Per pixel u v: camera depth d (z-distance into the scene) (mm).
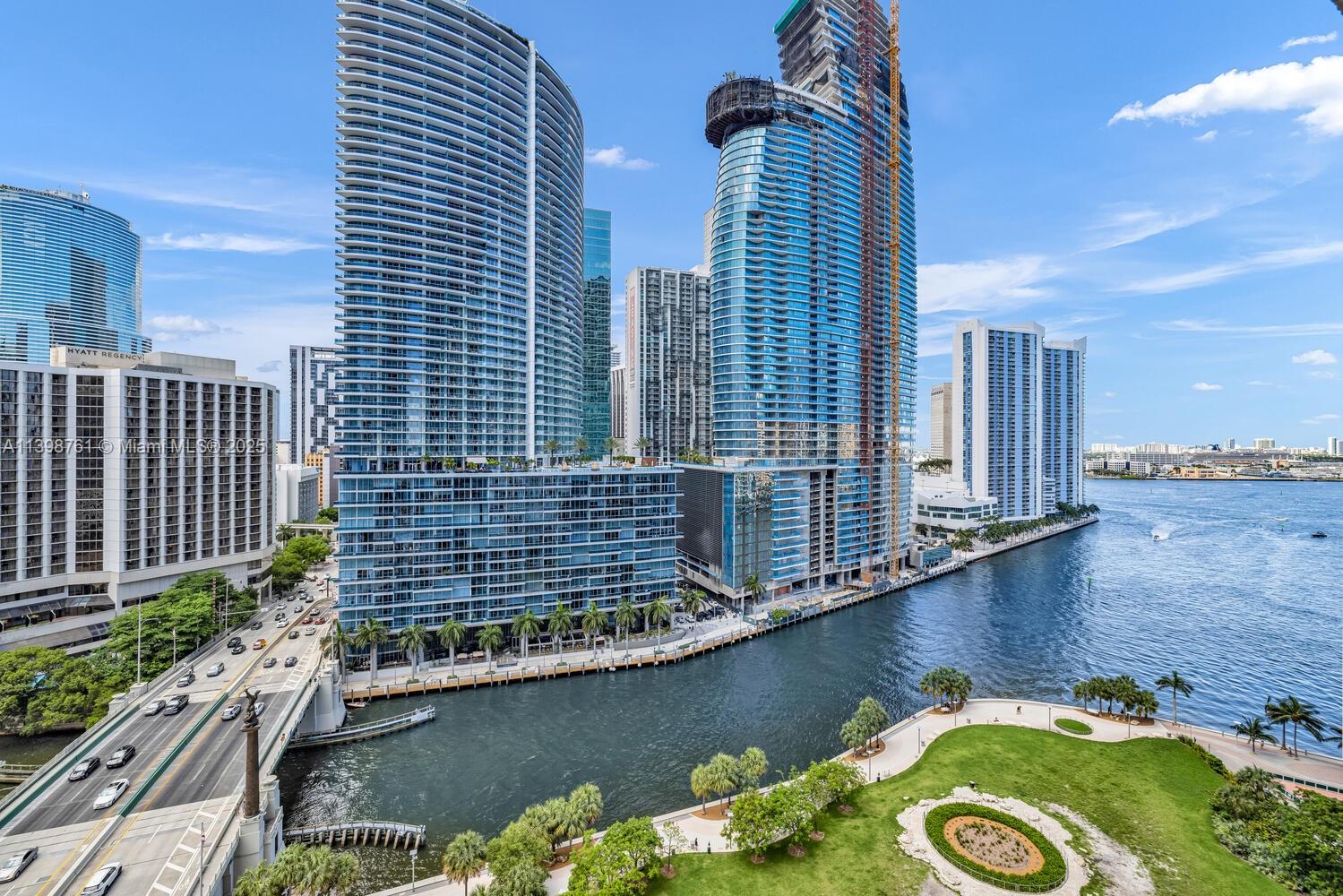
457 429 148500
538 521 144000
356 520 129375
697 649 141500
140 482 135375
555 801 70375
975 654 142125
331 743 98562
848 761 91688
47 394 126188
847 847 70625
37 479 124688
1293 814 71562
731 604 178500
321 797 84125
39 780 72375
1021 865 66750
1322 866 63906
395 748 97750
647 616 146750
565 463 167625
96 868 58625
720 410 196750
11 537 120812
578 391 196625
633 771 90750
